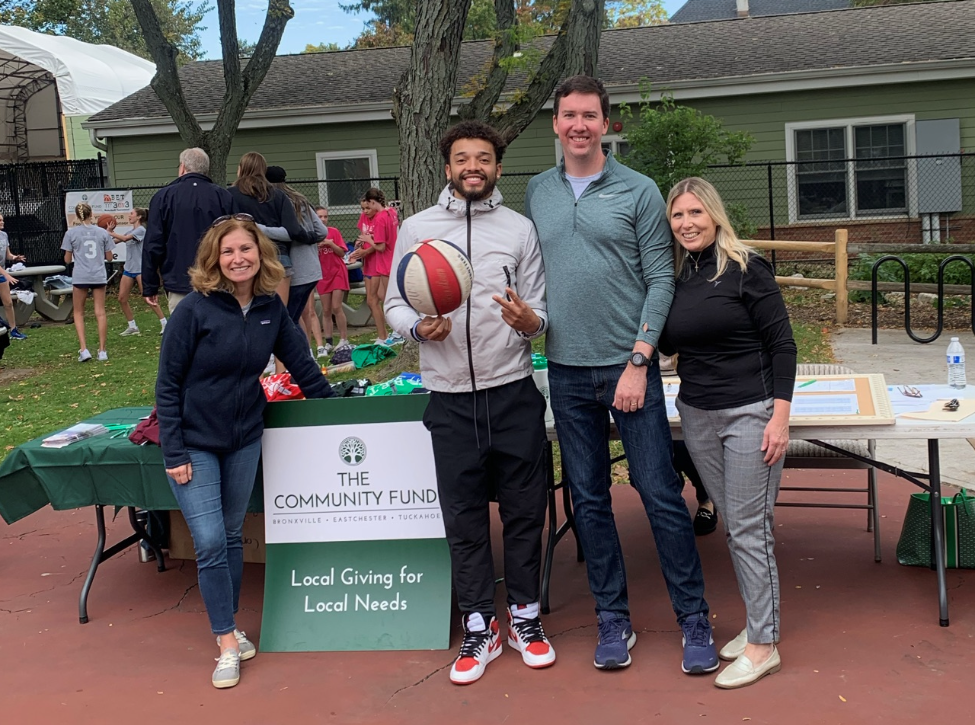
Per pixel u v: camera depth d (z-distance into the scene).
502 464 3.61
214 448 3.69
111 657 3.95
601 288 3.42
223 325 3.63
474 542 3.66
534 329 3.39
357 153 17.47
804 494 5.62
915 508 4.38
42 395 9.46
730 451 3.38
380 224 10.34
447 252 3.34
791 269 16.03
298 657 3.88
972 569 4.31
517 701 3.38
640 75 16.95
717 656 3.56
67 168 19.41
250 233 3.66
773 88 16.20
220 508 3.73
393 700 3.45
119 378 10.08
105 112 18.28
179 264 6.61
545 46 17.77
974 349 9.60
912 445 6.43
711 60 17.34
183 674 3.77
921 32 17.48
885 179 16.48
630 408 3.40
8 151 26.92
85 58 21.59
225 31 15.17
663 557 3.56
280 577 4.07
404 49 20.39
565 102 3.39
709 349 3.39
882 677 3.37
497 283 3.45
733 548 3.46
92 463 4.20
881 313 12.20
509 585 3.71
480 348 3.46
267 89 18.55
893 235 16.52
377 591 3.99
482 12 26.45
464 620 3.70
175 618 4.33
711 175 16.80
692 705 3.27
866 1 32.62
